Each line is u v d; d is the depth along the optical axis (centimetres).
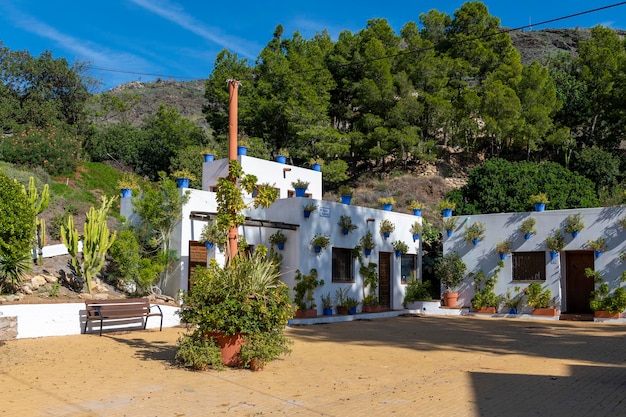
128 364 952
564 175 2773
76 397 715
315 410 672
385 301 2133
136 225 1706
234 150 1073
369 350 1188
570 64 5341
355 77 4459
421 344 1298
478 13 4778
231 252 1043
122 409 660
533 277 2027
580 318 1917
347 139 3928
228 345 934
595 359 1091
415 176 4016
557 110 4141
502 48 4734
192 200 1683
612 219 1878
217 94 4147
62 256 1645
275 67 4022
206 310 906
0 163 2533
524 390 793
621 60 4088
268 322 934
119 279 1598
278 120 3975
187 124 4062
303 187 1822
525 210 2642
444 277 2186
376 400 727
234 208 1041
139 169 3756
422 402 717
